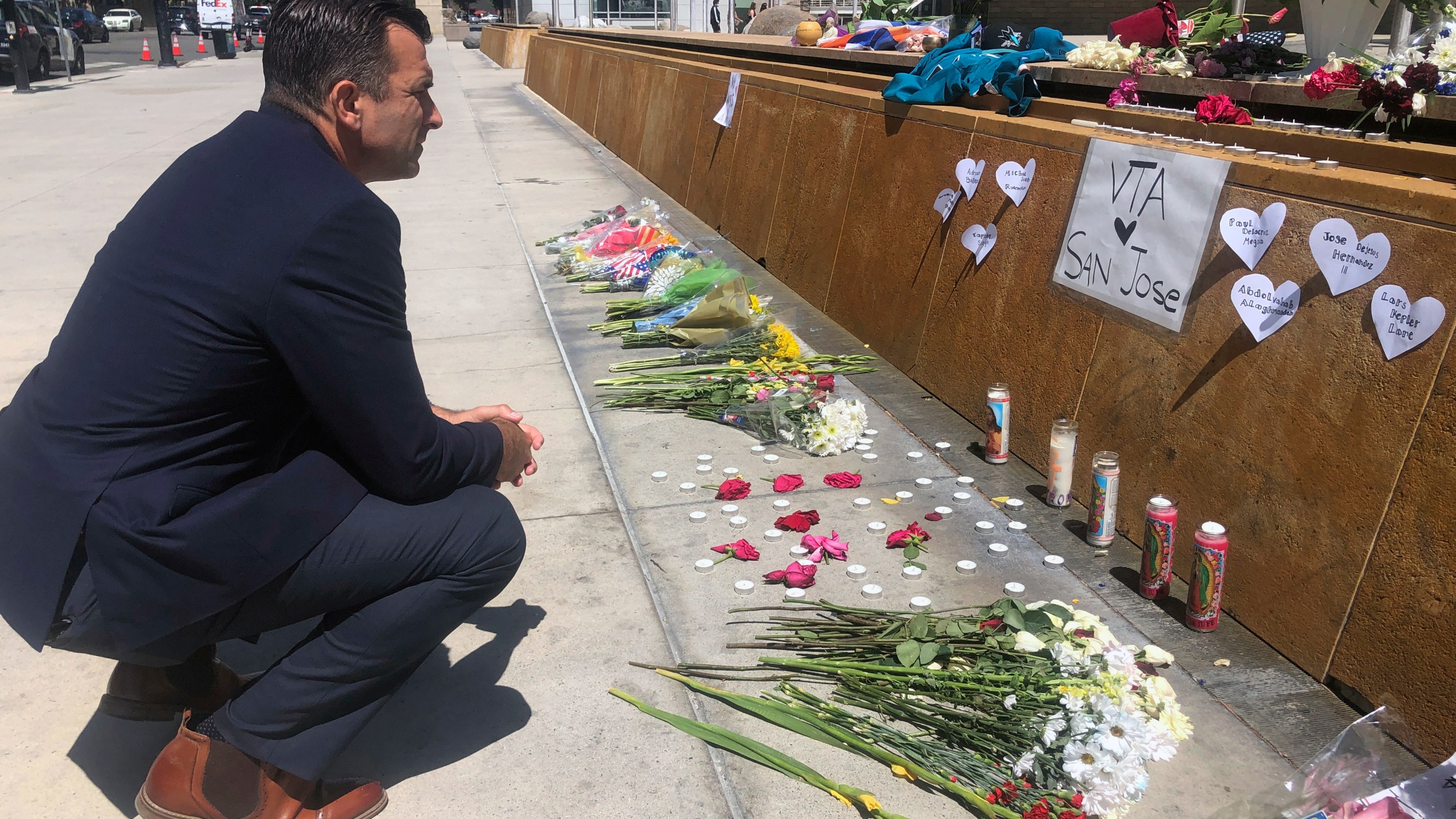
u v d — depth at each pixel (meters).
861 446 4.04
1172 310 3.19
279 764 2.07
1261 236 2.88
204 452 1.93
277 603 2.01
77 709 2.61
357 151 2.13
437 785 2.33
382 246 1.99
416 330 5.64
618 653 2.80
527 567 3.25
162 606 1.89
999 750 2.32
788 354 4.85
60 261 7.07
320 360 1.92
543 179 10.30
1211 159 3.06
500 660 2.79
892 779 2.33
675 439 4.20
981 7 5.80
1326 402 2.65
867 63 6.47
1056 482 3.52
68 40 24.06
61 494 1.86
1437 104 2.79
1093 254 3.60
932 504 3.62
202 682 2.42
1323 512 2.63
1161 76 3.98
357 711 2.12
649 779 2.34
